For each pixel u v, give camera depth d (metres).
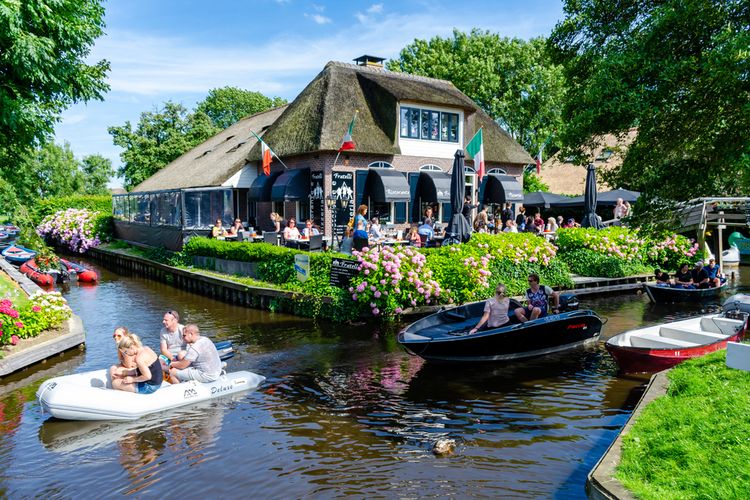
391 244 17.36
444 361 9.80
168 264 21.66
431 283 13.36
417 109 24.09
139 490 5.88
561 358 10.39
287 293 14.45
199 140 44.81
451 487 5.76
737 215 21.67
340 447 6.77
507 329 9.66
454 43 41.03
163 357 8.92
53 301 11.98
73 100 13.73
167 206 23.36
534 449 6.60
